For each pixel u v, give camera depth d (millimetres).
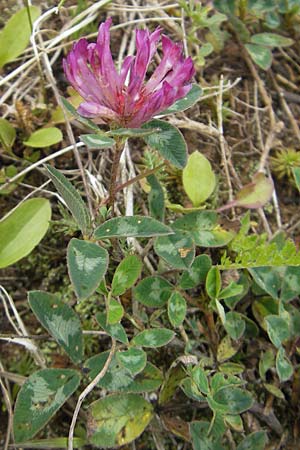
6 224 192
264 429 189
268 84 248
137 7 241
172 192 217
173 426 178
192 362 174
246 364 196
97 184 205
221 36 246
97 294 198
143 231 159
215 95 232
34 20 218
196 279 188
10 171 208
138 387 172
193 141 229
